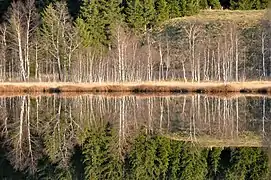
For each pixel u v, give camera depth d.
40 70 78.31
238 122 43.47
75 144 35.41
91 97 64.75
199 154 31.64
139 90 70.50
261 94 67.50
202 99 61.75
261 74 80.94
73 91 69.94
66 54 76.31
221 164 29.33
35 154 32.66
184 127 41.31
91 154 32.12
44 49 77.81
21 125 43.50
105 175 27.34
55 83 71.44
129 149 33.38
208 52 79.00
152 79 77.38
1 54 75.69
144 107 54.59
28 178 27.05
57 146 34.88
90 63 75.62
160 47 81.25
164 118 46.59
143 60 78.31
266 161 29.67
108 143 35.38
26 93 69.00
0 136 38.78
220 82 72.31
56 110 52.34
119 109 53.19
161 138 36.66
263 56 78.62
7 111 51.41
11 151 33.66
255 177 26.72
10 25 77.56
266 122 43.25
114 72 76.31
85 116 48.59
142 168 28.83
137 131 39.72
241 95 66.19
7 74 76.19
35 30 78.12
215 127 40.88
